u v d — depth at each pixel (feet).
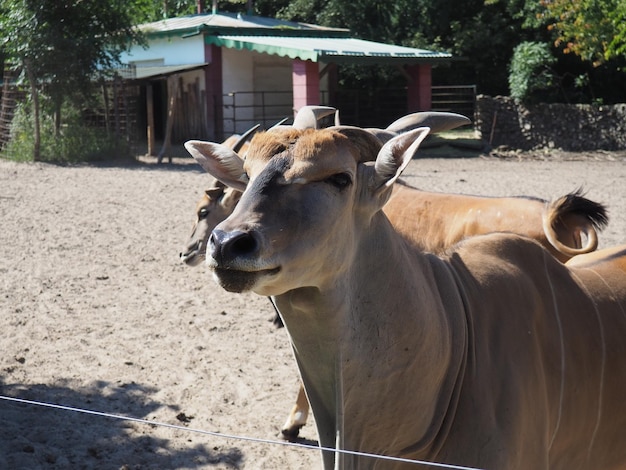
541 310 11.18
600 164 75.00
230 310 27.61
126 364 22.47
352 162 9.39
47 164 71.82
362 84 108.06
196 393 20.59
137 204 49.29
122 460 16.97
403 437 10.14
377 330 9.77
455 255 11.38
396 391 9.94
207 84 90.89
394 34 110.22
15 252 35.96
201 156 10.39
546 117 87.25
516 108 88.53
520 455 10.32
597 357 11.42
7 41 74.95
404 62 86.38
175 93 75.56
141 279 31.60
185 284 30.89
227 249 8.41
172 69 87.51
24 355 23.11
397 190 20.97
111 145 76.48
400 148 9.41
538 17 88.38
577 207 17.07
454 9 110.22
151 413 19.39
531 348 10.81
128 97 84.74
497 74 109.50
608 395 11.52
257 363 22.67
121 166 71.05
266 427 18.80
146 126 96.48
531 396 10.59
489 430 10.11
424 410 10.11
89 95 77.56
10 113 82.23
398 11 109.91
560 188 56.18
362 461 10.00
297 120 11.59
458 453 10.19
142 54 99.60
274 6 128.16
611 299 11.97
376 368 9.82
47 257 35.04
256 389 20.88
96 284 30.81
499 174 65.82
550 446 11.08
